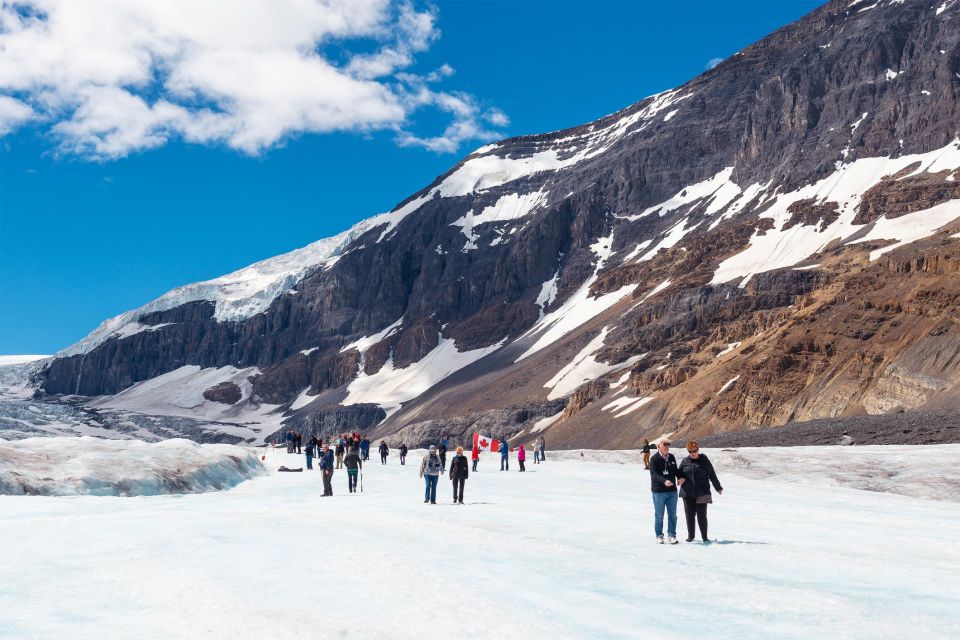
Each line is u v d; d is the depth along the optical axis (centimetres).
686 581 1380
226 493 3709
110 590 1377
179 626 1111
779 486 3750
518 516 2480
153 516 2509
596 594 1272
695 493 1895
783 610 1165
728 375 11512
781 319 13138
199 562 1631
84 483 3319
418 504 2952
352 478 3691
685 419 11350
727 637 1017
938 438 5300
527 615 1130
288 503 3039
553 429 14450
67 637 1070
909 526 2280
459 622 1098
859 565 1573
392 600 1239
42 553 1803
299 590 1328
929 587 1354
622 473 4812
